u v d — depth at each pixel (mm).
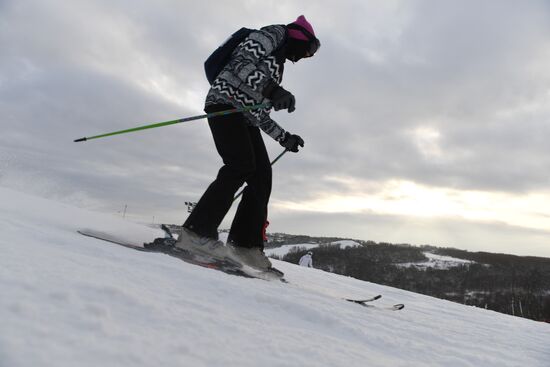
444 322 2115
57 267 1031
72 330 662
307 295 1808
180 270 1539
